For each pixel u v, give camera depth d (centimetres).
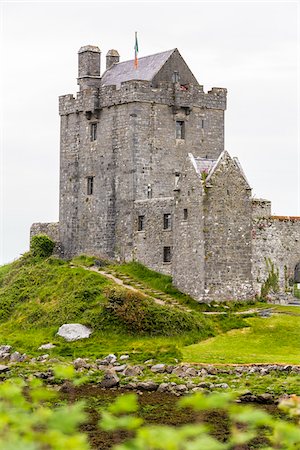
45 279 7562
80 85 8731
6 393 1772
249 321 6538
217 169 7125
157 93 8175
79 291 6944
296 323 6462
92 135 8488
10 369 5294
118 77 8625
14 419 1605
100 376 5000
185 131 8319
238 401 4247
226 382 4738
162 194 8175
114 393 4531
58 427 1528
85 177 8531
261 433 3412
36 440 1540
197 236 7094
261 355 5706
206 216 7050
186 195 7219
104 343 6159
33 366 5406
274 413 3894
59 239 8794
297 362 5334
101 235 8325
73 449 1510
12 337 6619
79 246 8569
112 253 8225
